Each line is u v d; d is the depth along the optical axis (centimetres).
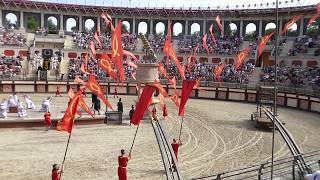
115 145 2752
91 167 2238
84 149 2612
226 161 2469
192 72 6525
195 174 2180
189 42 8088
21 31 8156
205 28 8762
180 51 7706
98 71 6269
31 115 3381
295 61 6594
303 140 3164
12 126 3100
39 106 4109
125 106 4647
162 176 2117
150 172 2181
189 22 8919
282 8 7825
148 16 8912
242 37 8056
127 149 2656
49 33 8381
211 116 4234
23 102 4525
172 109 4650
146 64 3703
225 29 8762
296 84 5572
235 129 3538
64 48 7444
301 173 1825
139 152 2592
